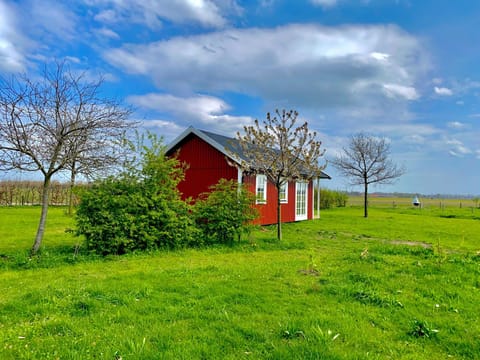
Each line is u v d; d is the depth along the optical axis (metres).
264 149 12.34
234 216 11.06
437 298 5.19
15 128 7.82
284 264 7.78
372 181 25.19
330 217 23.92
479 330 4.01
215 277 6.34
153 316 4.20
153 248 9.64
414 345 3.60
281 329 3.79
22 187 27.62
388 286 5.73
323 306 4.71
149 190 10.03
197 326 3.93
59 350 3.27
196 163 17.27
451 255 8.52
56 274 6.78
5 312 4.29
